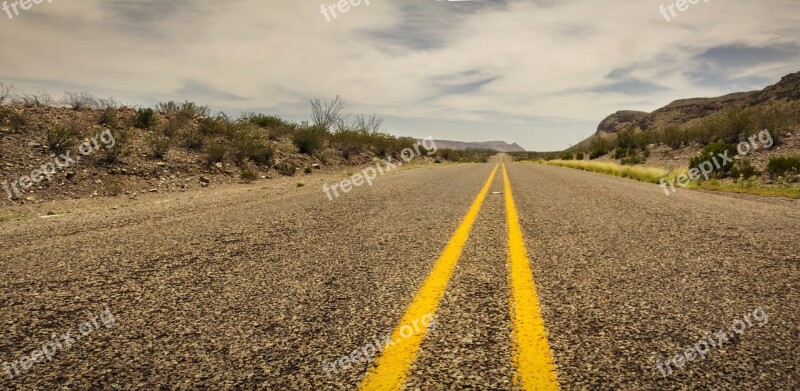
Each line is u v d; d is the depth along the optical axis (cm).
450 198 669
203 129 1369
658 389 125
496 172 1647
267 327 173
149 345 158
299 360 145
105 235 368
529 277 243
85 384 131
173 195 780
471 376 133
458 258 287
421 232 383
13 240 353
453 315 185
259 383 131
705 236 364
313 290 221
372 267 265
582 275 247
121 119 1229
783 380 131
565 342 158
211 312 190
